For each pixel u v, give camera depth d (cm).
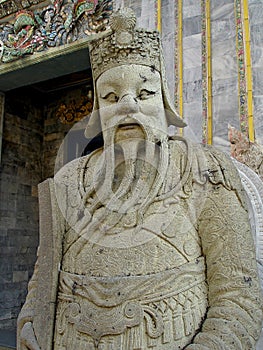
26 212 873
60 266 137
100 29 587
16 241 835
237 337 112
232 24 454
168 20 498
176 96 462
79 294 124
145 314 115
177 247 125
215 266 125
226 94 434
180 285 120
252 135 405
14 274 814
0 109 791
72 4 623
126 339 114
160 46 150
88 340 117
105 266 124
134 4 538
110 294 118
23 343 133
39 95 961
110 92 143
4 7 698
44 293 133
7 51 682
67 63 655
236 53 441
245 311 117
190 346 112
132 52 142
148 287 118
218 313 117
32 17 670
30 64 663
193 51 470
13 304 793
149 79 142
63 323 125
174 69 474
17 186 863
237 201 131
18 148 881
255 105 415
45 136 956
